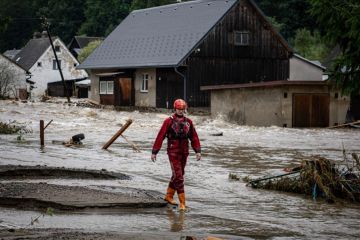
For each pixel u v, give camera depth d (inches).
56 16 5836.6
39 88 4387.3
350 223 544.4
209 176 809.5
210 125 1841.8
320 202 642.8
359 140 1446.9
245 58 2591.0
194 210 582.9
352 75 954.1
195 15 2714.1
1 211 549.3
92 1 5620.1
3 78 3661.4
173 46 2586.1
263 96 1891.0
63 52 4453.7
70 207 556.1
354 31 904.3
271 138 1473.9
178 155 593.3
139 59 2726.4
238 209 595.2
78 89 3932.1
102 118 2016.5
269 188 716.7
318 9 933.8
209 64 2511.1
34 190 611.8
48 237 444.8
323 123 1863.9
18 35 5851.4
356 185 664.4
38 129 1561.3
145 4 5275.6
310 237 487.2
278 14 4227.4
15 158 929.5
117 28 3270.2
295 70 2817.4
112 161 935.7
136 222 519.8
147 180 756.6
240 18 2576.3
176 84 2512.3
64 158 954.1
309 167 685.9
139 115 2229.3
